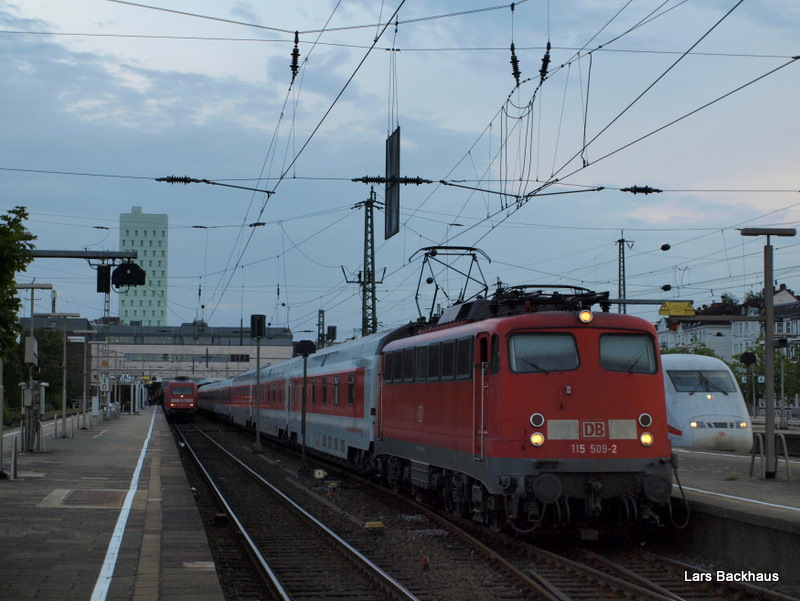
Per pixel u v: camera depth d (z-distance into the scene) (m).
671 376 30.67
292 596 10.86
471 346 15.38
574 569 12.17
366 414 23.31
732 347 103.19
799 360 64.75
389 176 20.62
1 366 22.14
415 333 22.06
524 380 13.83
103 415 67.44
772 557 11.55
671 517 13.68
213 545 14.46
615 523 14.67
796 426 60.44
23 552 12.03
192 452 35.56
